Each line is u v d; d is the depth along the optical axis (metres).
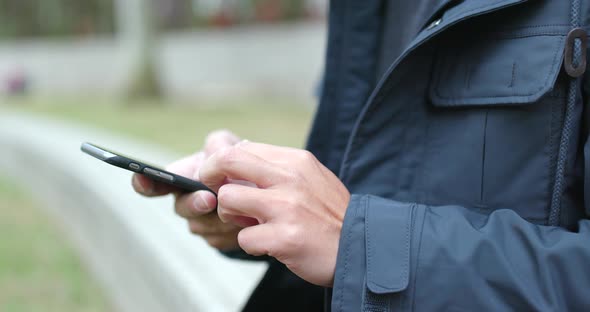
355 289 0.70
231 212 0.74
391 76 0.82
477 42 0.77
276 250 0.71
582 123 0.72
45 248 3.54
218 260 1.85
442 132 0.81
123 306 2.53
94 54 14.94
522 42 0.73
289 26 11.15
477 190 0.77
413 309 0.67
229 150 0.76
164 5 17.23
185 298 1.61
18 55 16.55
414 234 0.69
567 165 0.72
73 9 19.53
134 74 12.29
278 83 11.46
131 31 12.32
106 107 11.23
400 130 0.85
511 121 0.74
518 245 0.67
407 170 0.84
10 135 5.76
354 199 0.74
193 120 8.34
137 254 2.23
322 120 1.01
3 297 2.79
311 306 0.97
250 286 1.64
